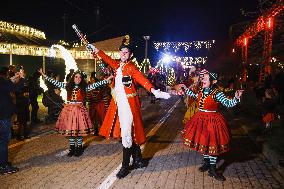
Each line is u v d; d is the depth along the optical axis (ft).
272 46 47.24
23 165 22.50
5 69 21.47
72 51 81.35
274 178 20.89
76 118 24.29
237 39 73.51
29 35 72.02
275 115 36.22
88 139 30.83
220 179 20.24
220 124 20.27
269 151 25.34
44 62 70.85
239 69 74.59
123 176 20.34
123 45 20.85
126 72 20.49
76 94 24.59
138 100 21.01
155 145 29.19
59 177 20.22
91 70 83.61
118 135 20.72
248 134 34.22
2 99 20.74
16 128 34.65
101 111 32.22
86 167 22.25
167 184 19.40
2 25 63.67
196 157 25.31
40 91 40.83
